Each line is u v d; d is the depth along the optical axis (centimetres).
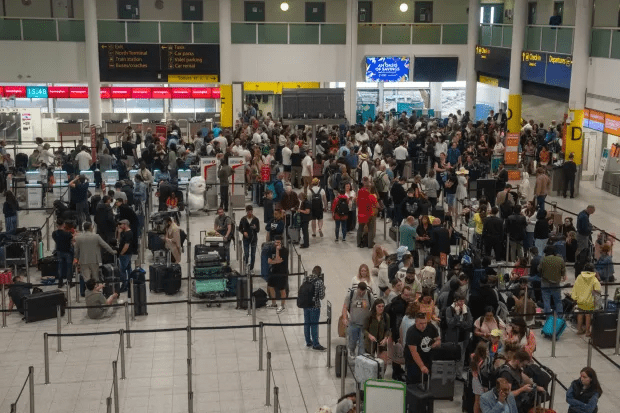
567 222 1955
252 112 3881
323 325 1598
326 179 2584
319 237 2256
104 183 2481
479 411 1152
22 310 1636
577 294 1514
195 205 2478
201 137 3288
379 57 3838
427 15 4100
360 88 4272
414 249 1859
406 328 1283
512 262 1923
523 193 2338
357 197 2116
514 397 1091
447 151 2912
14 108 3828
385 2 4069
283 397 1289
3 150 2991
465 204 2247
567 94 3036
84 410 1247
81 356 1455
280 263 1664
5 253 1900
